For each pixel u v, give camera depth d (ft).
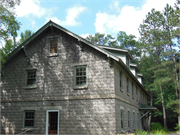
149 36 139.23
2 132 54.39
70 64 53.31
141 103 90.68
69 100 51.19
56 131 51.03
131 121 65.77
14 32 56.59
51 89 53.21
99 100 49.01
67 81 52.47
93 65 51.34
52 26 56.24
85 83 51.34
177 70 124.67
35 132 51.83
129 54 68.90
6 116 55.06
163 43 123.95
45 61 55.57
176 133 105.09
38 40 57.57
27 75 56.54
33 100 53.88
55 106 51.85
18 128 53.36
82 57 52.70
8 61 58.44
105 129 47.09
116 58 48.34
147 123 107.14
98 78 50.29
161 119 146.30
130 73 62.44
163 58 128.67
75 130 49.06
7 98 56.13
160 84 117.70
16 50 56.90
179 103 110.11
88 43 51.83
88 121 48.67
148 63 141.18
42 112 52.49
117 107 50.06
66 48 54.60
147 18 140.97
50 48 56.24
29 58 57.06
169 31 127.54
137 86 85.46
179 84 113.50
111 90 48.73
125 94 60.34
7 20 54.75
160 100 128.67
